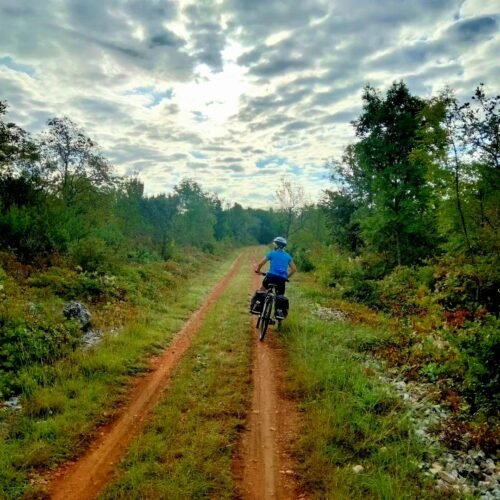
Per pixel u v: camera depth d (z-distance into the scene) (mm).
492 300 10797
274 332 9977
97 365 7246
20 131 19766
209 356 8109
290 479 4277
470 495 3965
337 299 15602
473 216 11828
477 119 11141
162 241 31250
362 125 20875
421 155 12422
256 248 78688
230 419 5438
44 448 4652
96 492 4008
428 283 13500
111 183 26453
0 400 5914
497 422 5340
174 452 4598
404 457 4625
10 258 13727
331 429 5047
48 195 19953
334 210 29219
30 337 7719
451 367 6902
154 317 11570
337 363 7324
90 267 15508
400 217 18938
